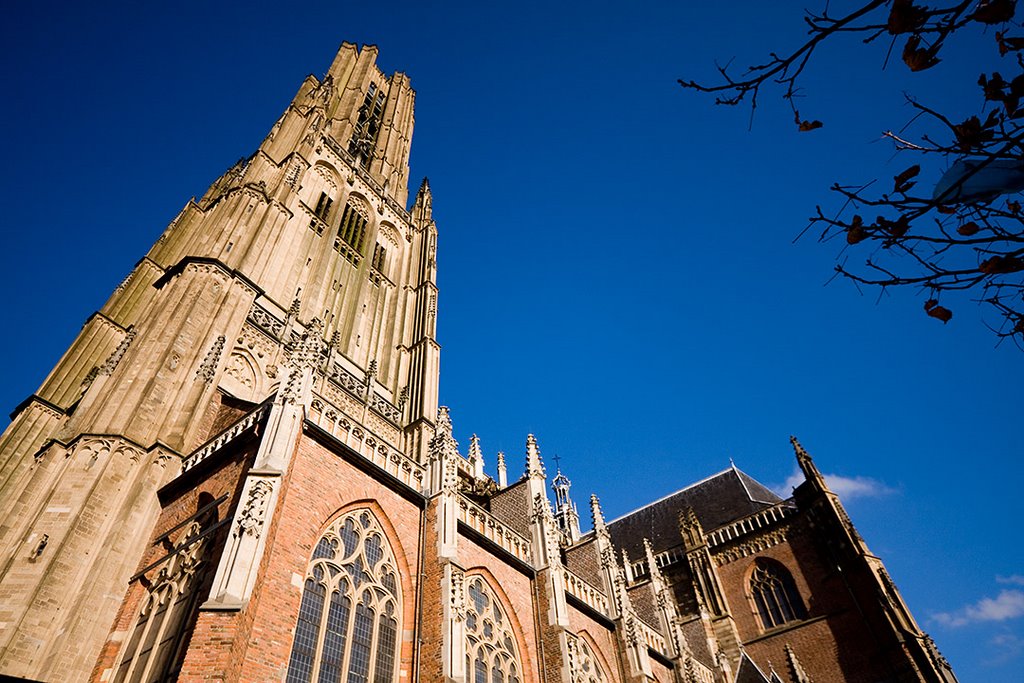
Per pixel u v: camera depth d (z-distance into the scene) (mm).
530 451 42375
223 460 25109
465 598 29031
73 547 23203
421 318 57969
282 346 38750
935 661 45688
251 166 48938
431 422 47094
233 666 17047
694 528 64938
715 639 56594
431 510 29094
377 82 83562
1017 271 7512
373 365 49312
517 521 38938
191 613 20094
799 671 47062
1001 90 6922
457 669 23719
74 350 43625
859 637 50750
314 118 59500
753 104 7371
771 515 62000
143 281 49750
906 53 6887
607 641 38500
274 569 20734
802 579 56688
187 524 23828
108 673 21266
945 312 7961
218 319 34344
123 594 23578
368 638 23578
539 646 31953
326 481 24859
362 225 60719
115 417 27578
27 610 21078
